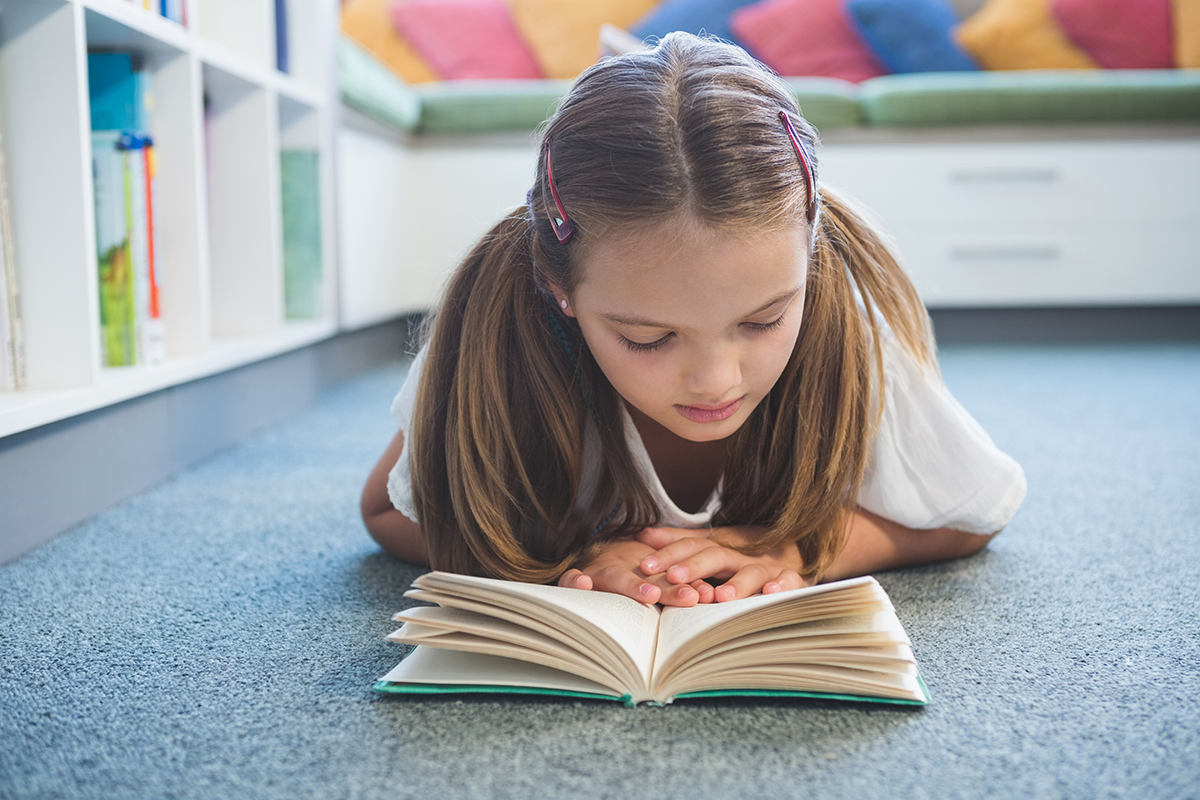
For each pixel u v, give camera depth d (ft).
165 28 4.08
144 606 2.74
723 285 2.00
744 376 2.17
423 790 1.72
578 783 1.73
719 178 1.97
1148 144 8.76
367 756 1.84
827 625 2.03
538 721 1.97
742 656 1.99
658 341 2.12
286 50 6.12
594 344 2.23
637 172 2.00
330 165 6.47
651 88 2.09
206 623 2.60
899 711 2.02
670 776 1.75
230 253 5.46
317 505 3.87
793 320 2.20
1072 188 8.86
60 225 3.40
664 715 1.99
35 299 3.43
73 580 2.97
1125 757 1.83
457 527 2.62
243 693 2.15
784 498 2.67
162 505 3.87
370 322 7.56
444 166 8.95
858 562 2.83
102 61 4.10
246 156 5.39
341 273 6.72
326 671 2.26
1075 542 3.32
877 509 2.87
